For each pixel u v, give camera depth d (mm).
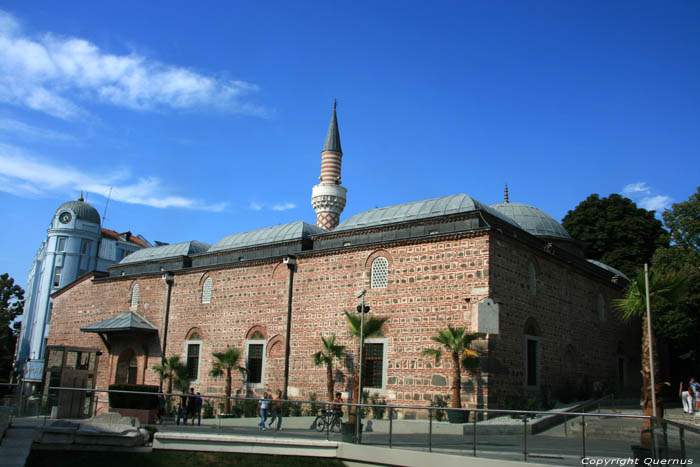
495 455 15188
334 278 29703
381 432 17266
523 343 26359
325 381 28781
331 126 49250
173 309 37531
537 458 14633
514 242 26609
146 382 37531
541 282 28656
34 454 16625
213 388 33844
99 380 40125
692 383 28125
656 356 18609
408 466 16031
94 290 43688
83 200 63844
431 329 25578
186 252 41125
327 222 46906
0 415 17359
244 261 34000
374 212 32156
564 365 29594
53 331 46156
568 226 49562
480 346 24000
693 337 35938
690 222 39625
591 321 33406
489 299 24250
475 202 28484
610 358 35094
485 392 23453
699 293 34531
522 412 15117
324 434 18141
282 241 34094
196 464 17203
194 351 35719
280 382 30594
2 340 61094
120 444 17656
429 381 25016
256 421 18922
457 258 25531
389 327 26922
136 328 36906
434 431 16281
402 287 26984
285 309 31453
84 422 18875
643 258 46344
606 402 27375
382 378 26609
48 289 58781
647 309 17859
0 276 68688
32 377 55531
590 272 33688
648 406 18344
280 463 17359
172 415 20781
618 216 47656
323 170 48219
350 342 28188
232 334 33844
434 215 28703
